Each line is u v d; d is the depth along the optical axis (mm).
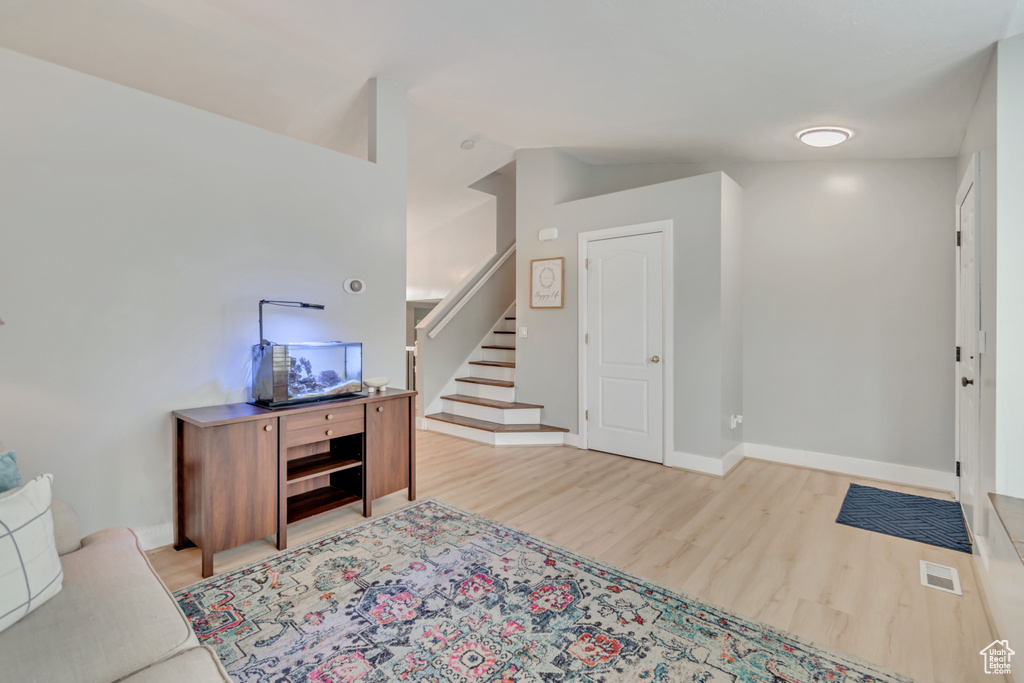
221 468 2215
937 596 2051
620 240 4109
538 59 2750
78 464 2184
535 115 3648
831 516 2889
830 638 1771
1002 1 1812
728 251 3734
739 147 3770
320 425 2605
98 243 2201
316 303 2994
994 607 1812
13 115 1984
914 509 3004
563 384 4508
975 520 2357
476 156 4699
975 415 2469
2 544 1152
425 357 5086
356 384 2938
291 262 2873
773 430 4031
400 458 3029
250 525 2312
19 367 2025
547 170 4566
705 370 3678
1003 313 2049
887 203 3605
